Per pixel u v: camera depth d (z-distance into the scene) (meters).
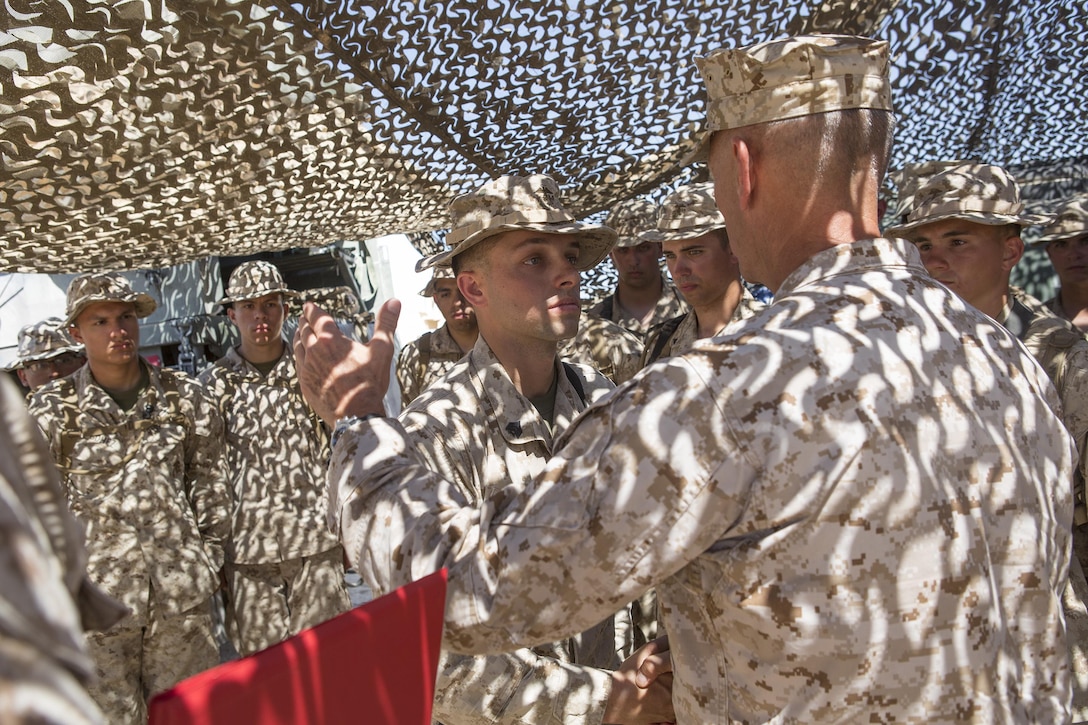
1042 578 1.16
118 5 1.72
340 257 8.41
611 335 4.07
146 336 8.09
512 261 2.13
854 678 1.04
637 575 1.07
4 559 0.41
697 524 1.05
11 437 0.48
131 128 1.99
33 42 1.73
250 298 4.63
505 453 2.07
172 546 3.99
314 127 2.27
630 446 1.07
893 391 1.09
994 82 3.35
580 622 1.10
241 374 4.61
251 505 4.44
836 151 1.23
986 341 1.23
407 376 4.75
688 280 3.33
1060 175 5.21
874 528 1.04
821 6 2.74
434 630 1.02
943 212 2.89
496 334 2.18
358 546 1.27
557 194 2.22
